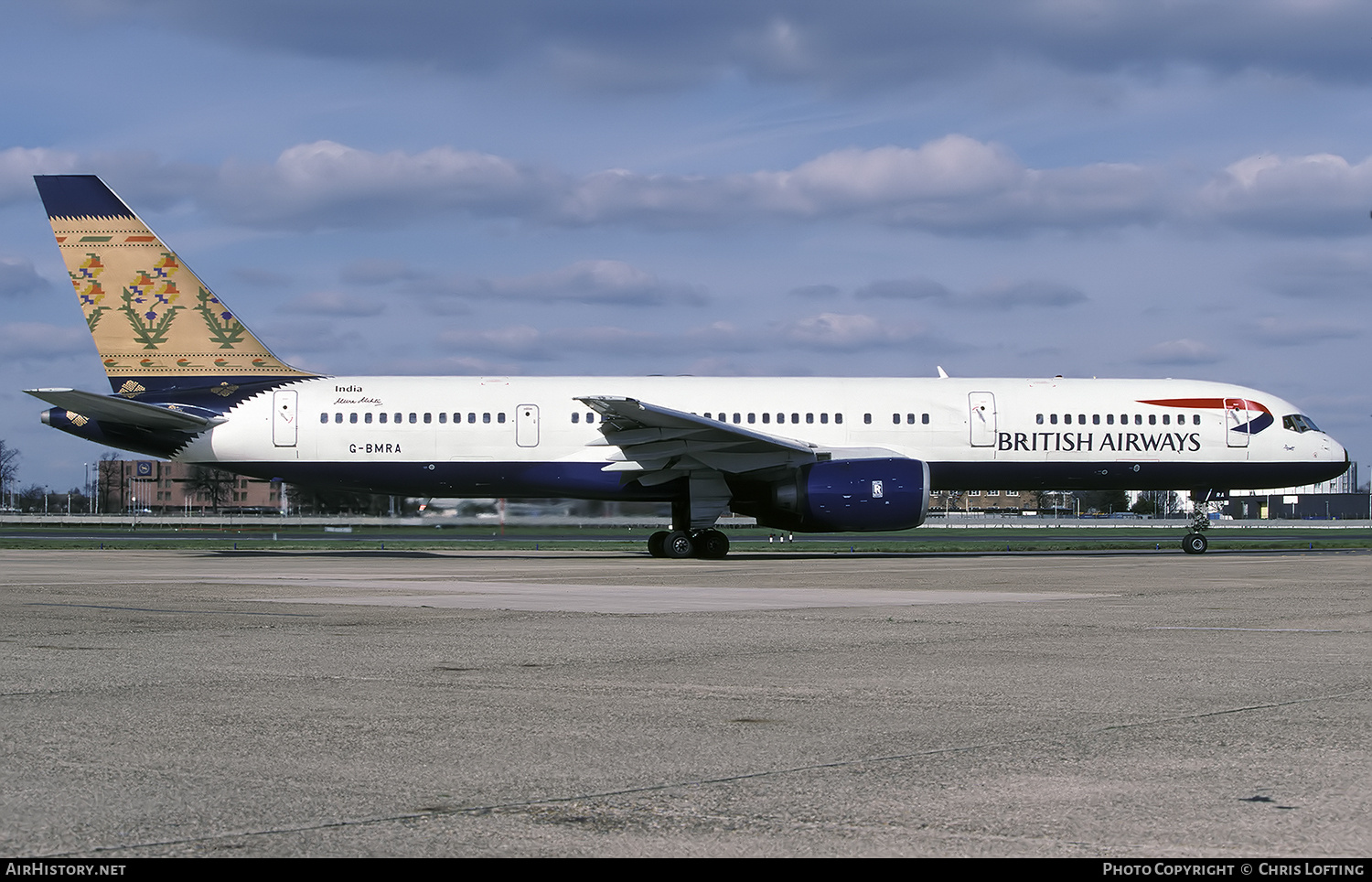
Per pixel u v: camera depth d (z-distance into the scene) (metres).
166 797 8.08
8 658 14.94
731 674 13.66
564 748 9.67
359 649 15.95
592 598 24.55
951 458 49.31
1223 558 46.56
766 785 8.45
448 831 7.35
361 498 82.12
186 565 38.66
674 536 46.09
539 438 47.62
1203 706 11.55
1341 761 9.16
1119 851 6.97
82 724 10.61
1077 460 50.00
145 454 48.03
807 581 30.86
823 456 45.91
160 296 48.25
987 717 10.98
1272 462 50.94
